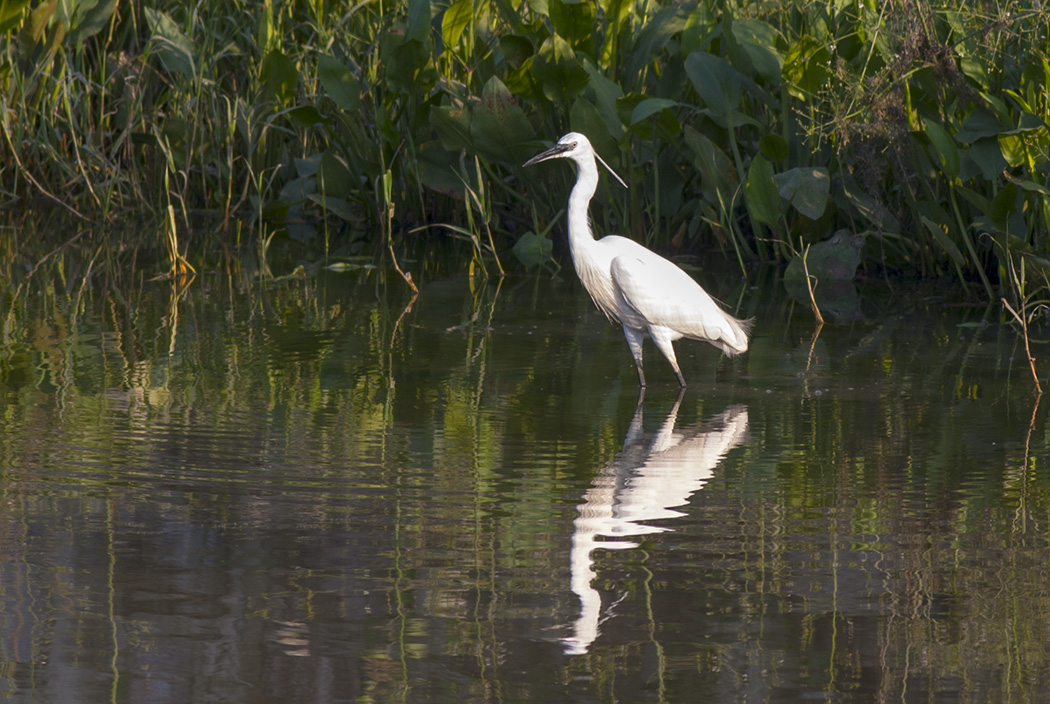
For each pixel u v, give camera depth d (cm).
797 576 595
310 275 1485
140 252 1617
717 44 1630
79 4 1881
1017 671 504
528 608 557
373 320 1227
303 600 564
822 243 1466
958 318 1259
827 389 979
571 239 1064
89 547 621
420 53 1623
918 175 1459
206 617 547
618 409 915
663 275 1006
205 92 1908
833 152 1488
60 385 948
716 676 498
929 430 857
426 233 1830
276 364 1033
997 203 1254
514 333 1177
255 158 1919
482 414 893
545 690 487
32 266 1497
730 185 1517
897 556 620
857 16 1484
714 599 569
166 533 642
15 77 1917
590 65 1519
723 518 675
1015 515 681
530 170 1636
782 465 777
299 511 678
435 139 1778
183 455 777
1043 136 1223
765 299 1361
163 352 1069
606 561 612
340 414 884
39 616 545
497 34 1752
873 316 1270
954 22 1361
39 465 750
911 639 530
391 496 706
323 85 1642
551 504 696
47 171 1991
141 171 1966
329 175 1769
